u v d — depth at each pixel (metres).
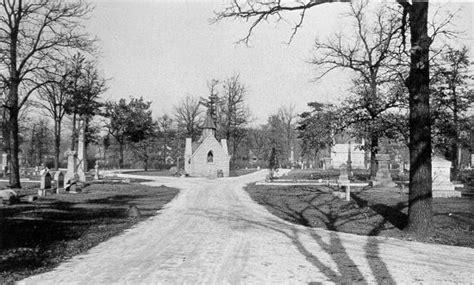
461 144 37.62
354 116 34.22
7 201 20.55
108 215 17.73
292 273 8.48
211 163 60.16
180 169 68.06
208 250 10.82
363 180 39.00
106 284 7.63
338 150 93.06
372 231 13.91
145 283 7.71
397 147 41.22
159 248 11.10
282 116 102.19
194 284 7.66
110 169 81.44
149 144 82.81
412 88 13.05
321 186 34.69
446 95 31.61
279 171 70.50
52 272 8.49
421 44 12.42
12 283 7.66
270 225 15.49
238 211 20.05
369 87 33.12
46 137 83.00
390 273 8.48
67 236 12.49
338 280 7.96
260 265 9.16
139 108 76.75
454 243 11.73
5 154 59.38
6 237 11.72
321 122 35.44
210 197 27.61
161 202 24.20
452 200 21.30
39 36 29.23
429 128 13.05
